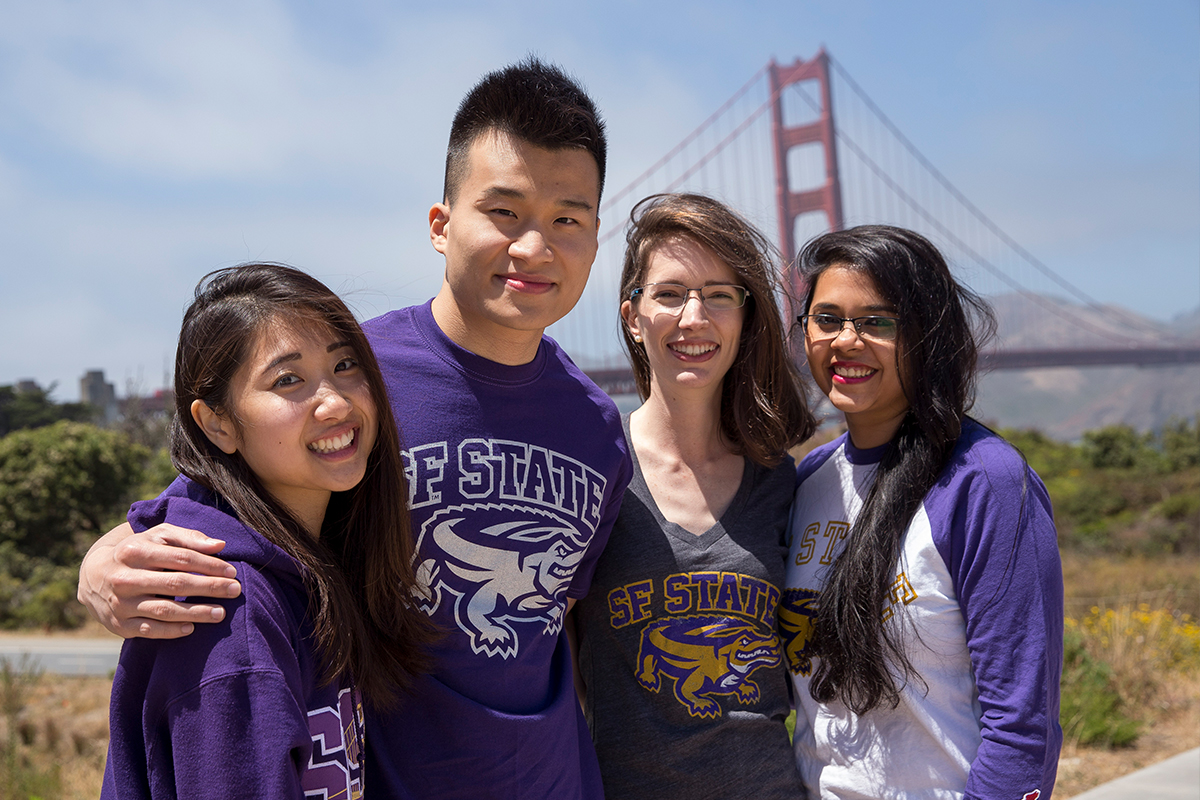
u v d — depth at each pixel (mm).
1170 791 3535
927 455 1659
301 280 1245
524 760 1446
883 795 1582
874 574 1604
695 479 1869
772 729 1724
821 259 1815
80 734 8922
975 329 1806
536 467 1559
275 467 1209
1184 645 5855
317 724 1169
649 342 1866
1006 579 1505
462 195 1530
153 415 30703
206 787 1013
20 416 44094
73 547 24281
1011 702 1472
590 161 1527
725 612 1737
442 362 1552
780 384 1904
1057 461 25062
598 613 1786
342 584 1244
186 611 1056
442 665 1438
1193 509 16281
